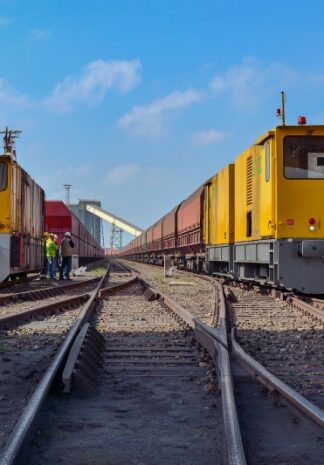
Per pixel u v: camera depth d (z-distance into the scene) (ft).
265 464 12.34
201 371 21.53
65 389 17.89
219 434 14.17
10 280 69.67
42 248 89.51
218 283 62.95
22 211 67.00
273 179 45.24
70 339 23.65
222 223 67.21
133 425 15.03
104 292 55.01
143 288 65.16
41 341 28.37
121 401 17.46
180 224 120.26
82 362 19.76
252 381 19.42
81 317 31.91
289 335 29.63
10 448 11.60
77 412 16.21
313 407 14.53
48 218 120.47
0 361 23.47
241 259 57.31
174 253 133.69
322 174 44.93
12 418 15.53
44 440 13.75
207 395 18.07
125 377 20.61
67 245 84.17
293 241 44.14
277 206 44.60
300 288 43.80
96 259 245.24
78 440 13.80
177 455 12.80
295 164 44.91
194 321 30.01
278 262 44.06
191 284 73.67
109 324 34.63
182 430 14.60
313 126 44.88
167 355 24.36
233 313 39.17
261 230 48.37
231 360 21.13
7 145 100.99
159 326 33.47
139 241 253.85
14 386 19.16
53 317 38.83
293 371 21.25
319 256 43.24
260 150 49.21
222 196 67.31
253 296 52.54
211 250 76.48
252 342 27.22
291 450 13.15
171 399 17.67
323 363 22.71
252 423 15.19
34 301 51.55
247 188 54.44
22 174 66.95
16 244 62.18
